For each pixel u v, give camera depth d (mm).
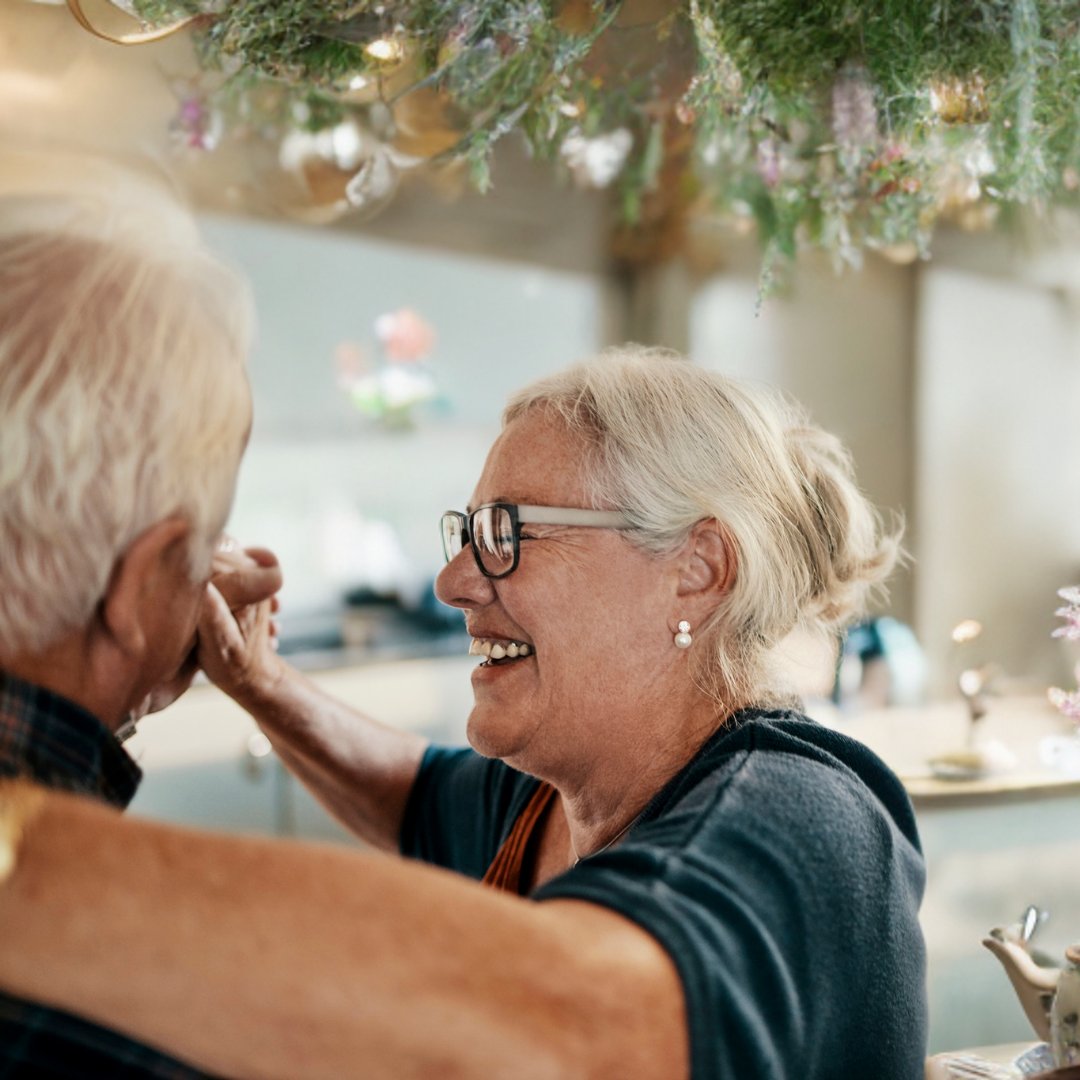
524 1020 612
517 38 1086
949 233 4391
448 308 4254
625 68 1292
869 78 1115
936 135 1180
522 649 1080
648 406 1058
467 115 1246
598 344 4426
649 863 755
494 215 3887
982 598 4727
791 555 1077
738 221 1779
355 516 4074
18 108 1850
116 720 778
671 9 1146
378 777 1409
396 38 1050
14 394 671
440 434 4227
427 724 3654
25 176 782
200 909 597
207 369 725
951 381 4660
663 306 4324
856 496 1160
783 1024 741
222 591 1249
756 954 740
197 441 720
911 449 4699
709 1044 669
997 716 2156
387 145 1519
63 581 695
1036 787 1650
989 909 1584
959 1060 1038
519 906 667
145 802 2967
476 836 1334
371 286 4090
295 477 4012
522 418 1100
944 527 4719
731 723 1030
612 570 1038
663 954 687
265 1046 602
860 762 994
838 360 4621
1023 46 1016
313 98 1517
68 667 736
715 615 1045
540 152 1401
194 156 2094
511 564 1048
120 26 1011
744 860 801
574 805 1101
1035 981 1034
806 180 1307
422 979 604
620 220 3955
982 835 1646
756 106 1145
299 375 4016
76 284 693
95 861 604
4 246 702
